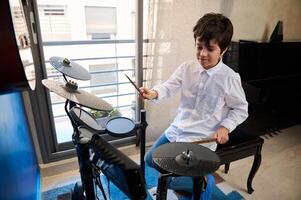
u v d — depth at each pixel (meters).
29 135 1.66
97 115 1.88
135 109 2.13
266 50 2.46
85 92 1.11
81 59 2.43
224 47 1.16
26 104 1.65
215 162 0.81
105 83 2.65
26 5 1.36
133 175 0.60
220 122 1.34
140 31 1.83
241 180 1.86
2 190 0.86
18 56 0.72
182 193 1.66
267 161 2.10
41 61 1.61
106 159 0.65
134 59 2.01
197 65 1.32
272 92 2.34
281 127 2.64
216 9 2.04
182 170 0.76
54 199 1.60
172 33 1.91
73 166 1.92
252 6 2.34
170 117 2.19
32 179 1.49
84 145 0.74
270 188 1.78
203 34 1.10
